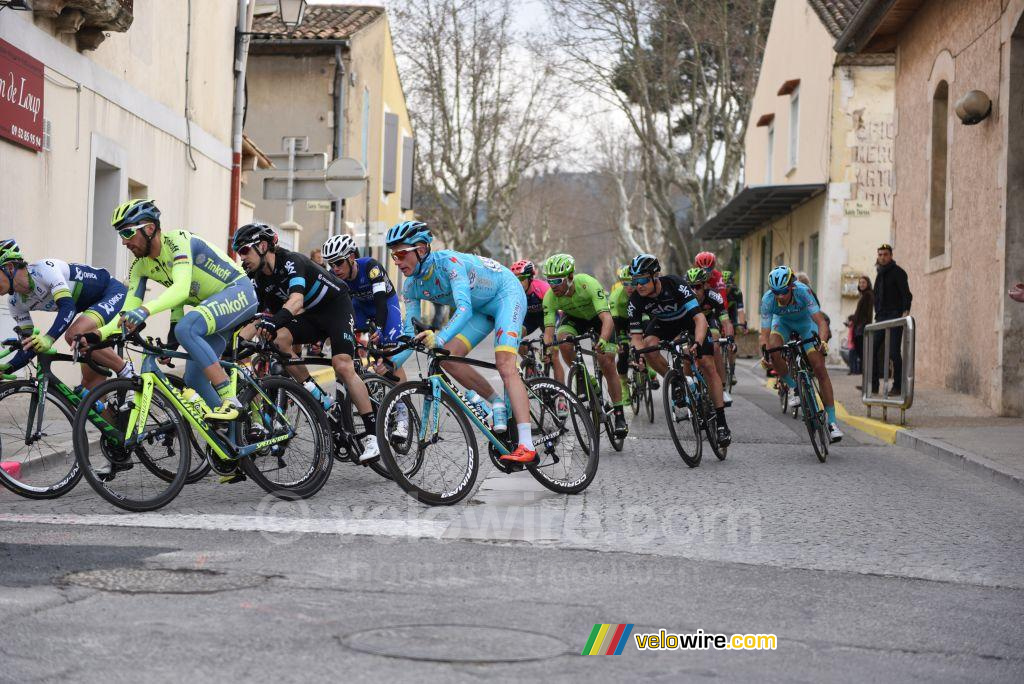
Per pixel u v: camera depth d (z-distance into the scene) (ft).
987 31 49.90
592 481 28.58
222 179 67.10
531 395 26.58
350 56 108.78
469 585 17.43
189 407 24.12
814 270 92.38
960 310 53.31
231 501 24.57
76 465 24.95
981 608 17.21
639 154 182.91
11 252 25.35
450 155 149.79
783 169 104.47
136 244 24.25
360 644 14.06
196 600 16.03
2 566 17.99
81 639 14.01
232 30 68.44
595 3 125.49
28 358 25.45
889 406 43.27
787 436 40.83
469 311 25.09
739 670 13.60
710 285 48.24
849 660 14.16
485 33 146.41
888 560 20.39
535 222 235.40
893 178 66.85
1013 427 41.63
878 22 62.23
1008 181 46.57
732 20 128.16
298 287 26.04
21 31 41.70
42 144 43.78
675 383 32.19
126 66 52.13
